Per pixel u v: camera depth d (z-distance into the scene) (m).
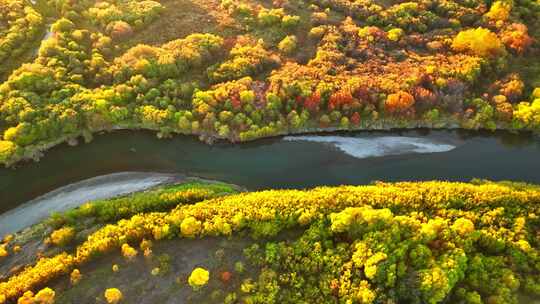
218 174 104.50
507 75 117.81
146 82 114.31
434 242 74.75
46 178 102.81
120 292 72.19
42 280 74.00
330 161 106.94
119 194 99.19
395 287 69.00
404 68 117.94
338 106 110.56
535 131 110.88
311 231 78.19
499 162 107.44
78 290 73.88
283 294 70.69
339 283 69.94
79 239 83.00
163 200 89.19
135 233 79.69
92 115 108.00
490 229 77.50
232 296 70.88
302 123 110.88
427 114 111.06
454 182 98.44
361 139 111.69
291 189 100.06
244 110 110.12
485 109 110.31
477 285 70.31
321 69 117.31
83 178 102.94
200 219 82.38
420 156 108.06
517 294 70.12
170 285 74.31
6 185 101.12
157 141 110.88
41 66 114.50
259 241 79.62
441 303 68.31
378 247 72.25
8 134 102.25
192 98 112.56
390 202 84.38
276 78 114.81
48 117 106.62
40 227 89.06
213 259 77.50
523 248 74.12
